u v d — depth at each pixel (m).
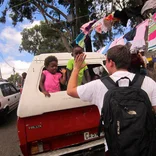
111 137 1.33
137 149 1.26
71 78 1.66
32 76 2.75
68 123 2.70
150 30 4.13
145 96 1.37
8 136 5.47
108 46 5.81
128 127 1.27
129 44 4.86
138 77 1.50
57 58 3.12
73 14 13.06
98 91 1.49
